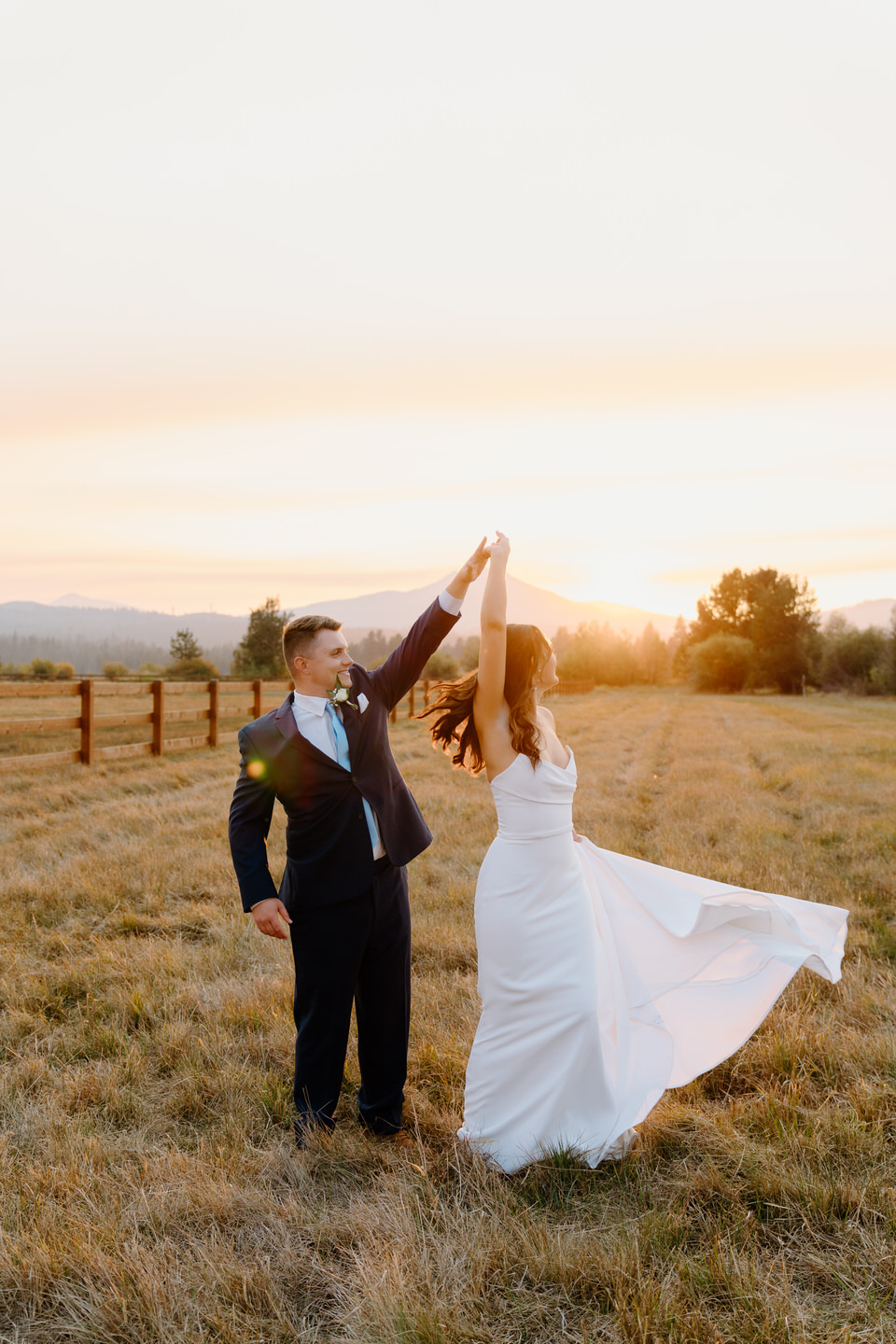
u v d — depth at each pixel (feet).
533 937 9.25
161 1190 8.61
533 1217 8.07
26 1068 11.28
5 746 48.21
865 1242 7.59
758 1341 6.51
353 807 9.47
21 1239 7.79
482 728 9.72
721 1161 9.03
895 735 67.21
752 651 233.55
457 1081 10.94
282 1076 11.16
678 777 41.65
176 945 16.05
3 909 18.16
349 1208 8.45
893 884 20.24
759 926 10.66
